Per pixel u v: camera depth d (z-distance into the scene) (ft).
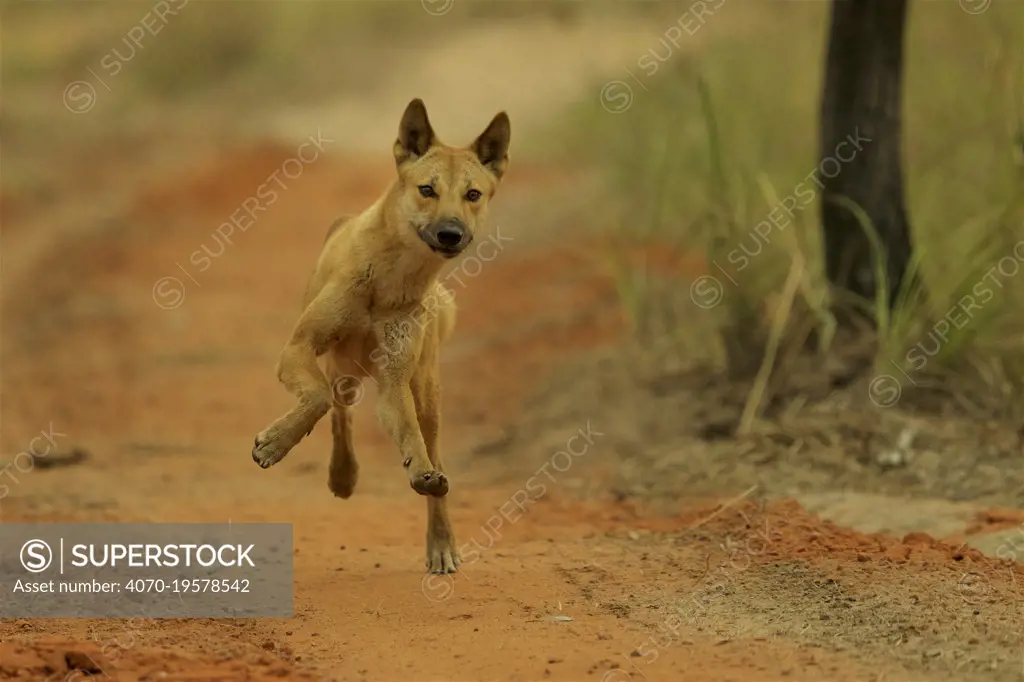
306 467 60.23
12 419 69.82
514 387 69.46
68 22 178.50
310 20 171.94
